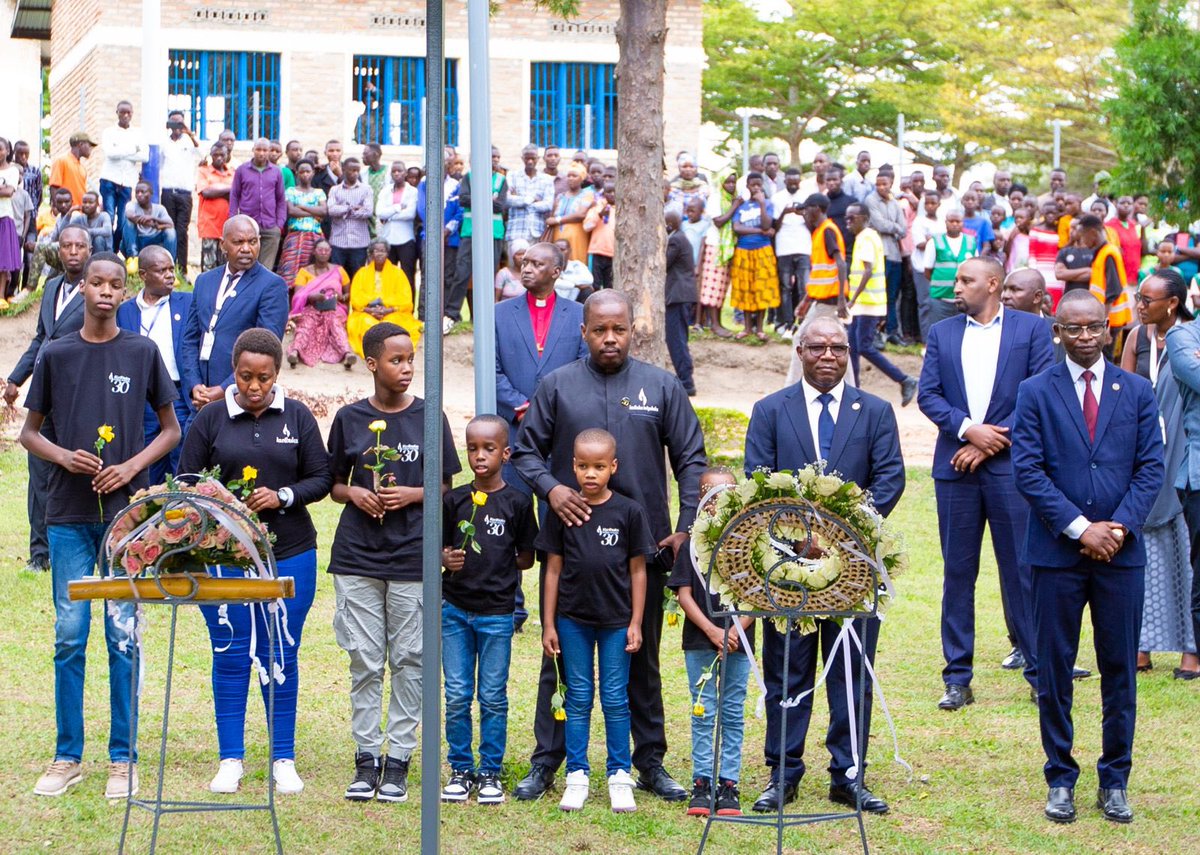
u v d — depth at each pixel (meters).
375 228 17.95
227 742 6.50
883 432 6.80
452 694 6.56
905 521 13.22
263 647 6.51
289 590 5.42
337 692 8.06
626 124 12.44
